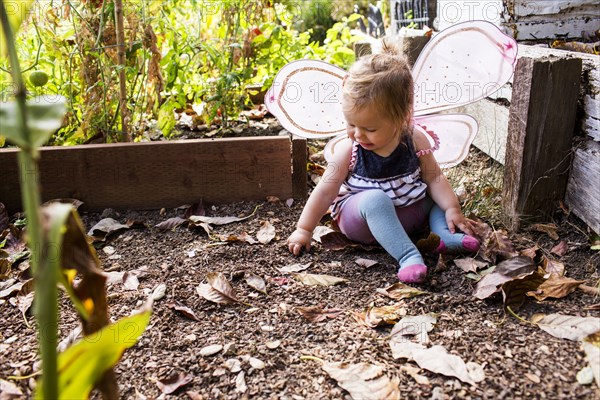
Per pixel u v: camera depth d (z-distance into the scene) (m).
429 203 2.09
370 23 7.05
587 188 1.95
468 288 1.72
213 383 1.34
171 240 2.10
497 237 1.91
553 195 2.07
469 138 2.21
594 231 1.93
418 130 2.06
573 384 1.27
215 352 1.44
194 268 1.88
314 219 2.00
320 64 2.15
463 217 2.01
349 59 3.84
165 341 1.49
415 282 1.75
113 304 1.68
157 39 2.82
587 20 2.75
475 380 1.30
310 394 1.29
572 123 1.99
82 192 2.32
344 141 2.06
